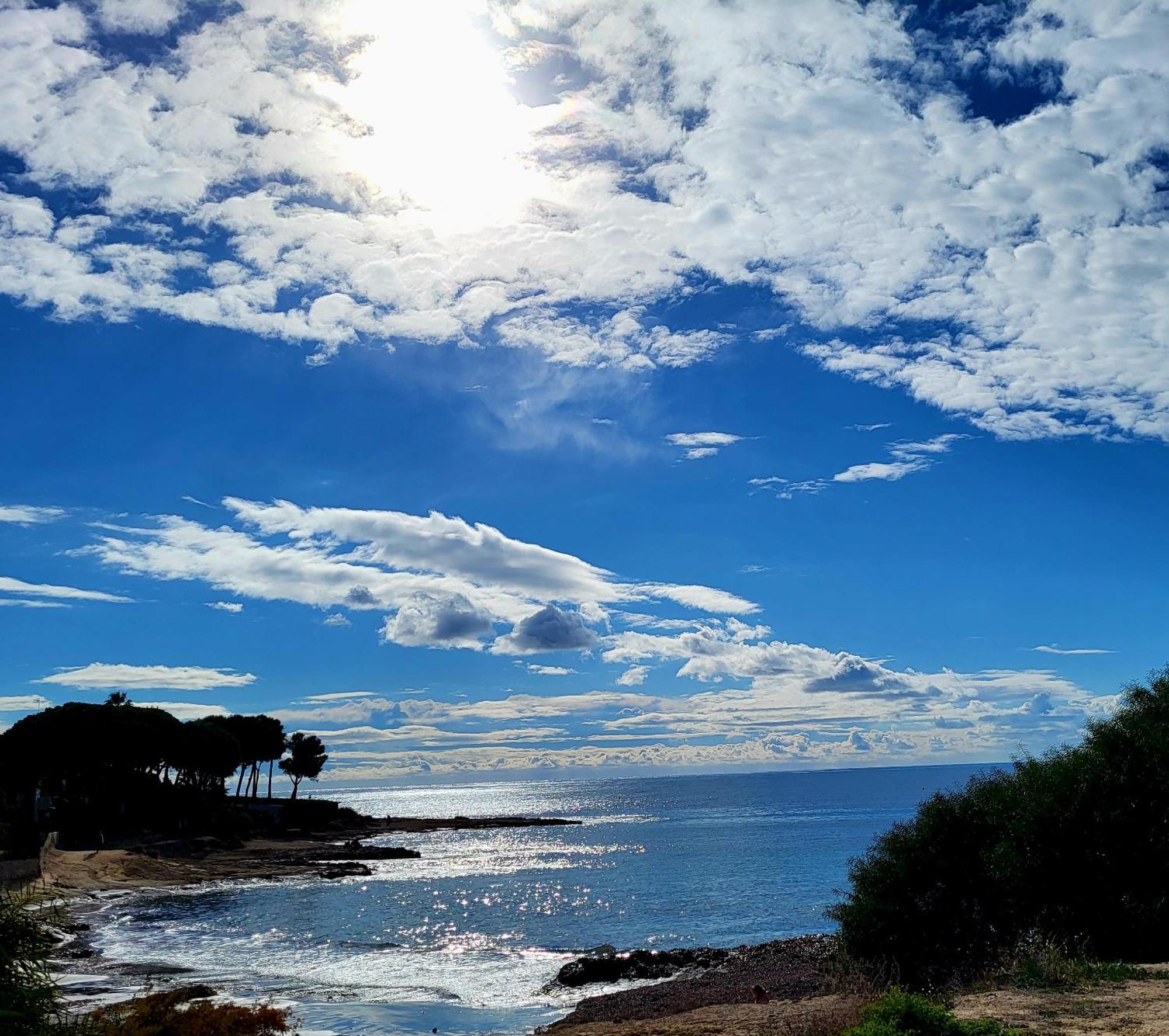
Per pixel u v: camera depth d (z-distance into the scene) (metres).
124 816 114.12
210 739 134.62
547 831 179.00
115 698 124.31
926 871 25.77
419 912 64.88
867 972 25.52
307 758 176.75
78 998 34.62
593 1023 28.47
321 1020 32.06
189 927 57.38
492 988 37.75
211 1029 20.08
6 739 104.81
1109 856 22.95
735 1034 18.44
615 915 62.19
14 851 71.88
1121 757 23.91
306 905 69.50
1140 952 21.92
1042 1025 14.22
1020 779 25.92
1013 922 23.95
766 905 65.50
